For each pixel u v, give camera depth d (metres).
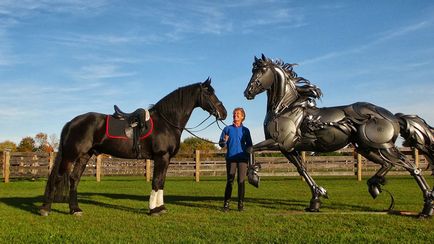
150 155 8.82
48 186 8.61
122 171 22.19
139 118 8.66
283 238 6.11
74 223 7.62
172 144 8.84
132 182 20.66
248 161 8.98
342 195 12.88
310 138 8.84
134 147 8.62
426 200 8.14
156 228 7.04
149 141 8.67
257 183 8.70
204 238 6.18
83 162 8.91
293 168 21.64
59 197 8.71
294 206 10.25
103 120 8.73
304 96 9.16
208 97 9.03
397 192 13.82
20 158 21.14
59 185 8.65
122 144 8.62
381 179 8.84
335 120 8.66
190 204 10.72
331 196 12.56
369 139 8.46
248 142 9.39
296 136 8.80
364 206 10.10
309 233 6.54
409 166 8.35
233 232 6.61
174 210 9.45
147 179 22.11
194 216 8.40
